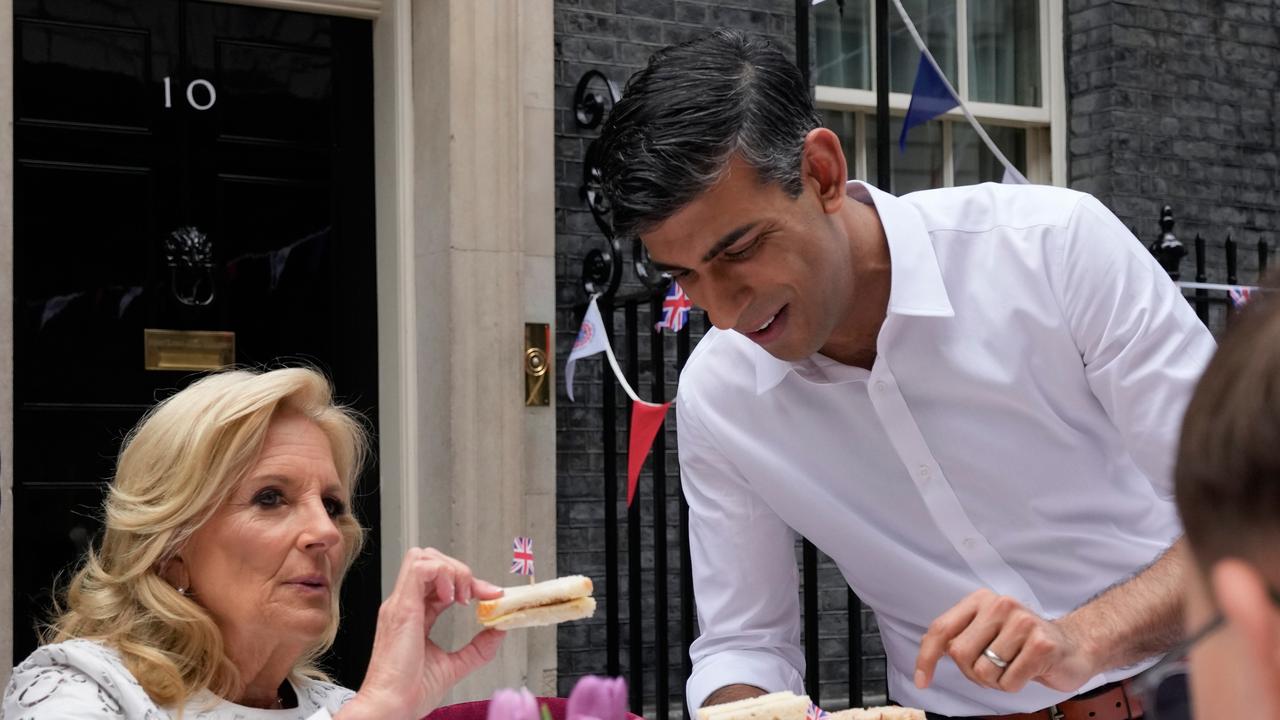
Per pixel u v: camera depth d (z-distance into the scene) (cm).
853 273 187
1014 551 196
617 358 432
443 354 400
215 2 404
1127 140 531
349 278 420
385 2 418
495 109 404
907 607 207
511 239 405
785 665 208
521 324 406
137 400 391
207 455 181
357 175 422
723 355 207
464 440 397
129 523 180
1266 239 556
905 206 192
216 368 401
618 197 167
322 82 420
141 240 393
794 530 216
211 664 178
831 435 199
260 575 180
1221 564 47
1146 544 195
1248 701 46
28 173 380
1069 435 192
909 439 192
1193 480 49
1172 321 181
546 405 412
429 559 169
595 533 426
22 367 377
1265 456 47
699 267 170
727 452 207
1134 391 181
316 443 189
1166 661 62
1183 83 543
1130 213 531
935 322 188
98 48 390
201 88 402
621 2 439
